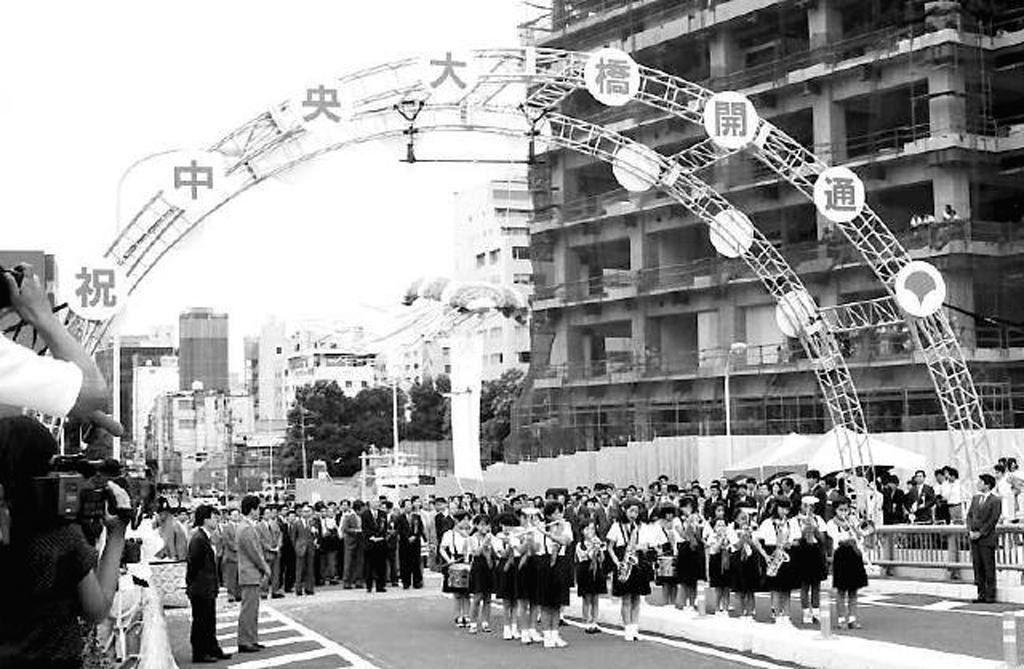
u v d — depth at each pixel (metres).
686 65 59.22
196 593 17.84
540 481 49.72
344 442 101.25
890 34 48.16
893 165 48.12
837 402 30.28
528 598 19.14
